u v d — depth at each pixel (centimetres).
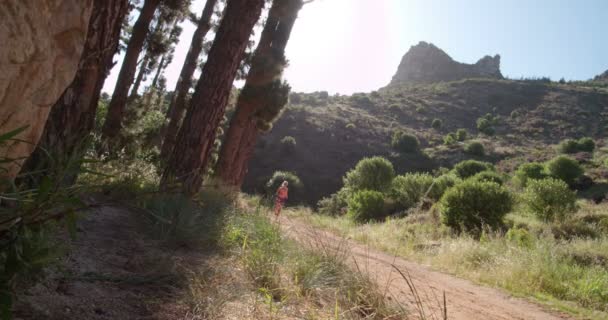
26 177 182
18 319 176
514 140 8931
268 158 6850
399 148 7600
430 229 1434
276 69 1427
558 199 1570
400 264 783
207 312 247
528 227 1419
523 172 3969
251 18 767
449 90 12506
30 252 137
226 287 295
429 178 2497
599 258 921
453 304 480
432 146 8144
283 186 1123
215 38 776
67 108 426
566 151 6969
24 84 161
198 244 406
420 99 11631
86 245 310
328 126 8131
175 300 253
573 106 10744
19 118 163
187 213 427
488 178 2803
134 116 1521
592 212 1623
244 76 1488
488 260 901
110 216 423
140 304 234
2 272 133
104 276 253
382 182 3231
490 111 11088
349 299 320
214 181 741
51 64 170
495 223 1441
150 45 1559
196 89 759
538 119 10150
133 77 1198
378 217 2108
